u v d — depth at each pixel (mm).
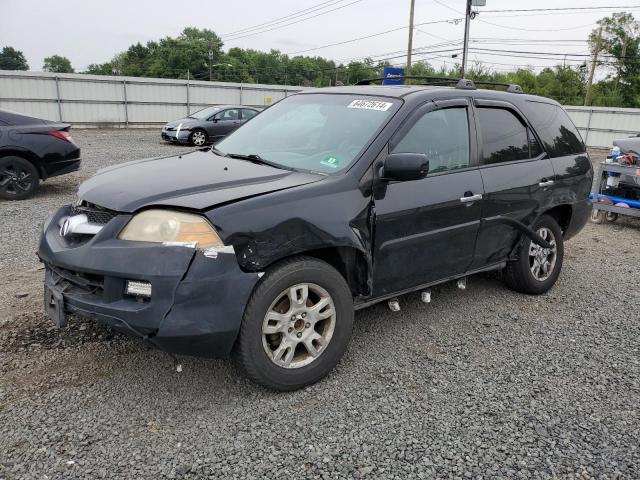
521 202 4512
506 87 5012
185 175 3373
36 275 5066
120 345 3713
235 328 2906
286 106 4547
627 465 2740
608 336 4289
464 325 4363
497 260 4629
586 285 5559
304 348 3395
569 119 5414
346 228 3277
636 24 58219
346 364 3641
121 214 2961
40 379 3260
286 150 3881
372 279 3543
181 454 2666
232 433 2848
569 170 5047
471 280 5461
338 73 87250
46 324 3984
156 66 91250
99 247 2887
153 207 2932
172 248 2795
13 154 8484
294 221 3064
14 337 3764
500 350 3955
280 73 96500
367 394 3281
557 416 3148
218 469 2574
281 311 3188
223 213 2875
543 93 61344
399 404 3189
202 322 2814
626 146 8555
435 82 4992
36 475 2471
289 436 2846
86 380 3275
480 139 4262
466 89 4359
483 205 4172
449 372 3598
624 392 3445
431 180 3818
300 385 3266
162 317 2764
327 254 3420
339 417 3033
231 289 2859
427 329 4254
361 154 3510
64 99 26344
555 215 5266
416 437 2889
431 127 3908
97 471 2520
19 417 2883
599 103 58625
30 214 7598
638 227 8688
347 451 2748
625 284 5652
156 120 29281
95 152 15266
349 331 3434
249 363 3033
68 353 3580
